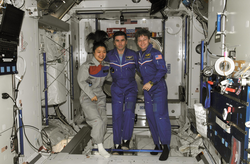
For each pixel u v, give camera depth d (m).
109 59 2.91
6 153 2.23
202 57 2.64
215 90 2.33
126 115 2.96
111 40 4.46
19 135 2.46
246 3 1.80
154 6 3.82
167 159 2.63
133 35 4.63
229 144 2.01
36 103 2.91
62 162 2.55
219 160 2.33
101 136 2.69
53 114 4.31
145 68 2.77
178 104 4.71
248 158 1.71
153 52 2.72
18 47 2.45
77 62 4.56
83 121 4.46
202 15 3.26
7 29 2.06
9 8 2.00
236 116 1.85
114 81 2.99
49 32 3.81
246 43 1.80
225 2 2.29
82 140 3.31
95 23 4.59
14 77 2.36
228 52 2.20
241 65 1.84
